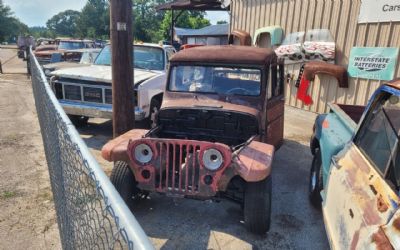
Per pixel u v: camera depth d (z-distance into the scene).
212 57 4.51
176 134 4.31
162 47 7.86
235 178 3.62
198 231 3.73
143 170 3.53
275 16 11.52
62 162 2.32
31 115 8.38
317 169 4.36
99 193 1.29
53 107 2.74
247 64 4.39
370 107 3.05
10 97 10.77
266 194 3.46
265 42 12.15
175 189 3.51
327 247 3.54
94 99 6.57
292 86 11.02
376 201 2.16
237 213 4.14
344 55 9.30
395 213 1.89
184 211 4.14
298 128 8.50
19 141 6.34
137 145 3.51
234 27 14.31
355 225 2.29
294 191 4.89
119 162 3.79
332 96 9.67
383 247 1.81
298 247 3.52
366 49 8.62
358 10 8.73
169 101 4.50
